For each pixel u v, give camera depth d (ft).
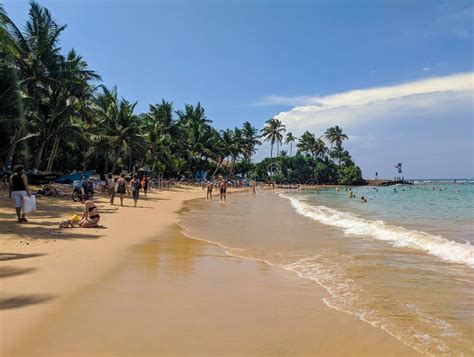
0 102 75.56
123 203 81.51
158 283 21.74
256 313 17.06
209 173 261.44
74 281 21.39
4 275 22.24
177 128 192.44
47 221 45.39
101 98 141.28
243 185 249.34
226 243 37.09
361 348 13.60
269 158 328.49
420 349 13.53
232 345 13.74
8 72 77.15
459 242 36.99
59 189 92.17
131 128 136.56
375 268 26.22
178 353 13.03
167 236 40.86
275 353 13.16
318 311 17.40
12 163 126.62
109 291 19.81
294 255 30.99
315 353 13.19
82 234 38.19
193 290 20.53
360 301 18.92
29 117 98.68
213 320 16.11
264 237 40.96
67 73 98.53
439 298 19.44
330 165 366.63
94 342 13.73
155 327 15.23
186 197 123.85
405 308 17.90
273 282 22.54
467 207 88.84
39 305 17.40
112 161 174.91
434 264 27.40
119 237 37.78
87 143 114.62
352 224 51.29
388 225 49.42
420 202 111.55
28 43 96.89
